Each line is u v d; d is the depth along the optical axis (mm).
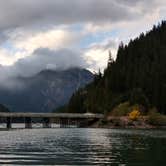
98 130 174125
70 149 72688
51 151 68500
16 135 122438
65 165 50781
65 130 173500
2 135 121688
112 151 68250
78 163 52469
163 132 151875
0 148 74000
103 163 52188
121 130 175750
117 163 52125
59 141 95000
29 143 87125
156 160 54812
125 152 66188
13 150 70062
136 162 52812
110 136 119312
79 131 161750
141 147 75938
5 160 55469
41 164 51750
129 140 98500
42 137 112250
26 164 51688
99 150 70312
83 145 82375
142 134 132750
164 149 71188
